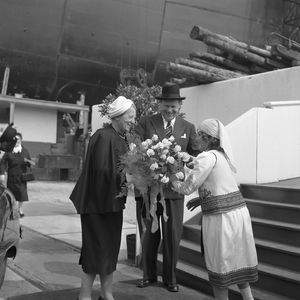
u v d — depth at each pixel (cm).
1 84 2441
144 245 472
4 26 2336
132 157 368
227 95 934
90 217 380
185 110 1038
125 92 595
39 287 471
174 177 371
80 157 2067
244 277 358
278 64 1022
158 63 2731
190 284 477
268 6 2962
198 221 584
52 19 2417
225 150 365
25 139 2227
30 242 702
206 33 952
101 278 397
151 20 2659
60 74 2534
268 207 531
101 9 2519
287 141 681
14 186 902
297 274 416
